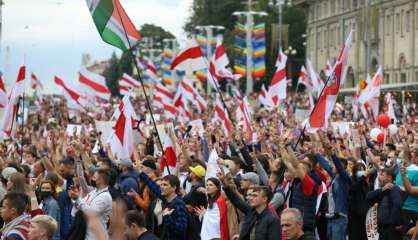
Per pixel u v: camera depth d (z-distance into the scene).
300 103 74.69
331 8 141.50
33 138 31.20
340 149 25.78
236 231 16.95
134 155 21.55
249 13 86.31
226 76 41.94
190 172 19.61
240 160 19.58
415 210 19.31
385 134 29.48
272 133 28.16
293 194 17.69
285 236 12.95
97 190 16.28
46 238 12.54
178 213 16.14
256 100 83.88
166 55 93.19
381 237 19.62
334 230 20.42
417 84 83.94
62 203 17.88
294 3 158.00
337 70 20.52
